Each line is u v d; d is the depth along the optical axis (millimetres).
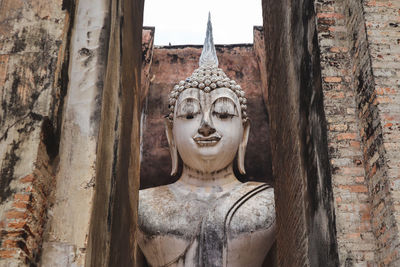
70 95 5531
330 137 5375
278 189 8172
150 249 10164
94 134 5367
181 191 10727
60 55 5363
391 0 5531
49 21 5461
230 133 10836
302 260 6434
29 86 5164
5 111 5062
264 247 10109
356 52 5582
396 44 5344
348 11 5832
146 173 11922
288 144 7312
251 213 10203
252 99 12609
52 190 5117
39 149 4961
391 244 4672
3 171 4844
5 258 4520
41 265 4844
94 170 5223
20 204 4715
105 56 5738
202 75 11266
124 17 6953
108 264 5824
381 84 5160
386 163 4863
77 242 4941
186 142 10812
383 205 4848
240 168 11109
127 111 7074
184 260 9922
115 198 6211
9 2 5527
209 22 12266
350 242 4953
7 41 5352
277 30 8250
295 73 6867
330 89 5582
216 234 9938
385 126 4996
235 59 13039
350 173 5223
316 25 5891
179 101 11133
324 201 5426
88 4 5945
